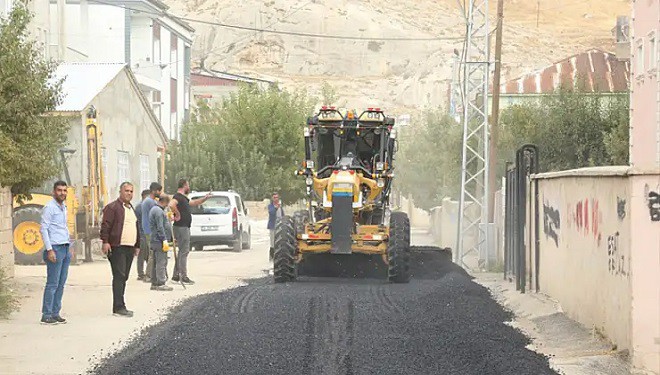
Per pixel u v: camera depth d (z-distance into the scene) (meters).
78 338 15.27
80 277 25.27
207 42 178.75
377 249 23.50
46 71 21.81
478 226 32.16
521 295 20.38
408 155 56.91
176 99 75.81
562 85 44.62
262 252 39.12
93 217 30.91
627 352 12.98
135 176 41.72
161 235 22.16
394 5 197.62
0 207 22.05
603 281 14.42
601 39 186.75
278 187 62.81
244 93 64.31
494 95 33.66
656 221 12.71
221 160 61.97
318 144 25.16
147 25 66.81
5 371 12.72
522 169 22.02
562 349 14.34
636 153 33.12
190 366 12.90
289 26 178.88
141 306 19.30
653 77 30.73
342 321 16.58
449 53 155.12
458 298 19.98
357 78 167.12
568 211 17.38
